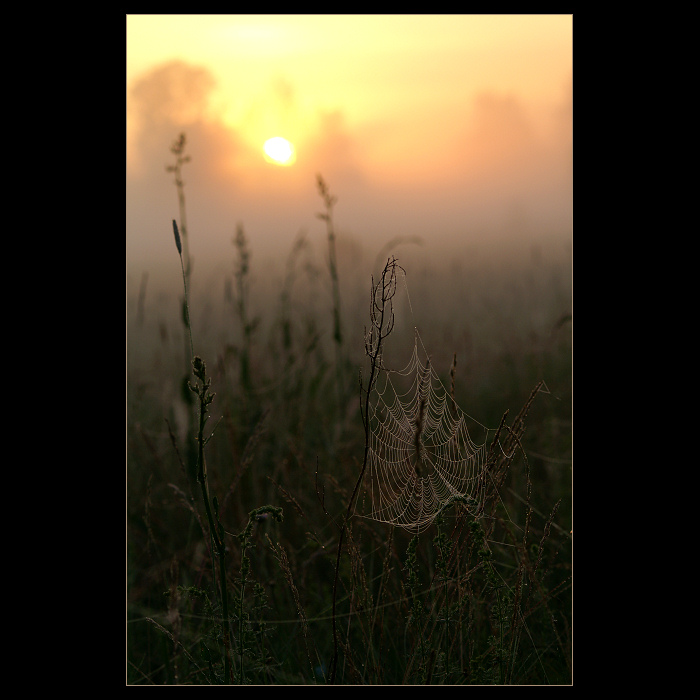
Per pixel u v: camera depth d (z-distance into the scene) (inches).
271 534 126.6
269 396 168.4
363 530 117.4
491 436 145.0
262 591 91.2
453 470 111.0
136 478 149.7
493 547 115.7
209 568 118.4
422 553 112.0
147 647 111.2
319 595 118.6
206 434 148.0
